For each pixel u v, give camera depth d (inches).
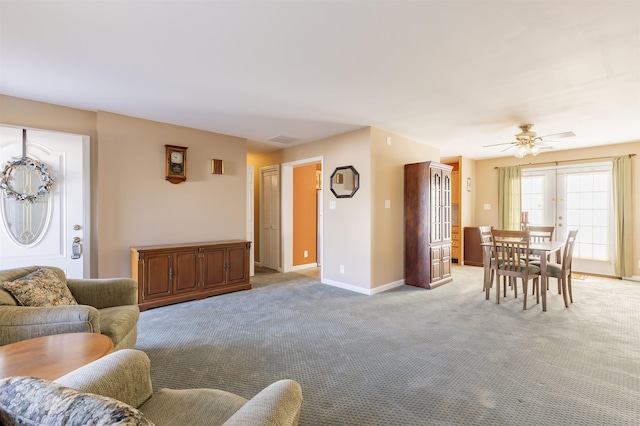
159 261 148.8
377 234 178.1
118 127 151.0
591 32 81.0
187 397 51.2
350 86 117.9
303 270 243.6
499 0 68.7
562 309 146.6
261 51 92.1
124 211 152.8
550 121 160.1
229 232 192.7
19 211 127.3
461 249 267.0
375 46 89.1
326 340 112.1
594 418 70.1
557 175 238.5
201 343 109.0
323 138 201.3
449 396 78.7
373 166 175.3
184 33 82.6
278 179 239.3
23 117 130.1
